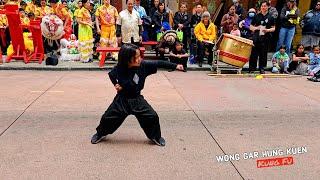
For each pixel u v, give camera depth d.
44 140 4.62
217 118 5.67
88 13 9.71
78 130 4.98
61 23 9.52
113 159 4.13
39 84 7.55
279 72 9.70
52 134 4.82
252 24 9.34
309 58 9.67
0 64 9.18
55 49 10.84
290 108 6.37
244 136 4.93
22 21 10.12
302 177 3.82
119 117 4.43
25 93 6.82
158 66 4.43
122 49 4.25
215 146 4.57
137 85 4.38
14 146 4.41
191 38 10.21
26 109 5.86
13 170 3.82
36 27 9.30
